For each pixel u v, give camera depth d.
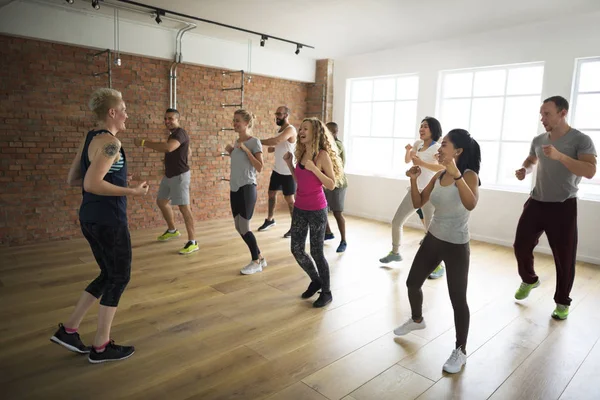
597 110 4.73
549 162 3.06
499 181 5.57
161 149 4.36
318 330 2.85
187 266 4.14
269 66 6.71
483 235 5.56
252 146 3.72
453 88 6.02
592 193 4.82
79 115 5.01
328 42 6.08
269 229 5.84
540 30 4.96
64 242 4.92
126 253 2.23
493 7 4.40
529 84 5.40
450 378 2.30
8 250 4.54
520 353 2.60
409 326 2.71
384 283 3.79
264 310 3.15
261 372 2.32
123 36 5.15
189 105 6.00
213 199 6.47
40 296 3.30
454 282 2.34
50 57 4.75
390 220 6.63
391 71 6.52
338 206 4.66
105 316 2.29
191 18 4.91
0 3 4.22
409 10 4.55
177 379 2.23
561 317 3.10
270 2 4.35
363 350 2.59
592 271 4.37
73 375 2.23
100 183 2.02
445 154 2.26
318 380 2.25
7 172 4.61
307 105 7.61
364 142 7.21
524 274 3.36
